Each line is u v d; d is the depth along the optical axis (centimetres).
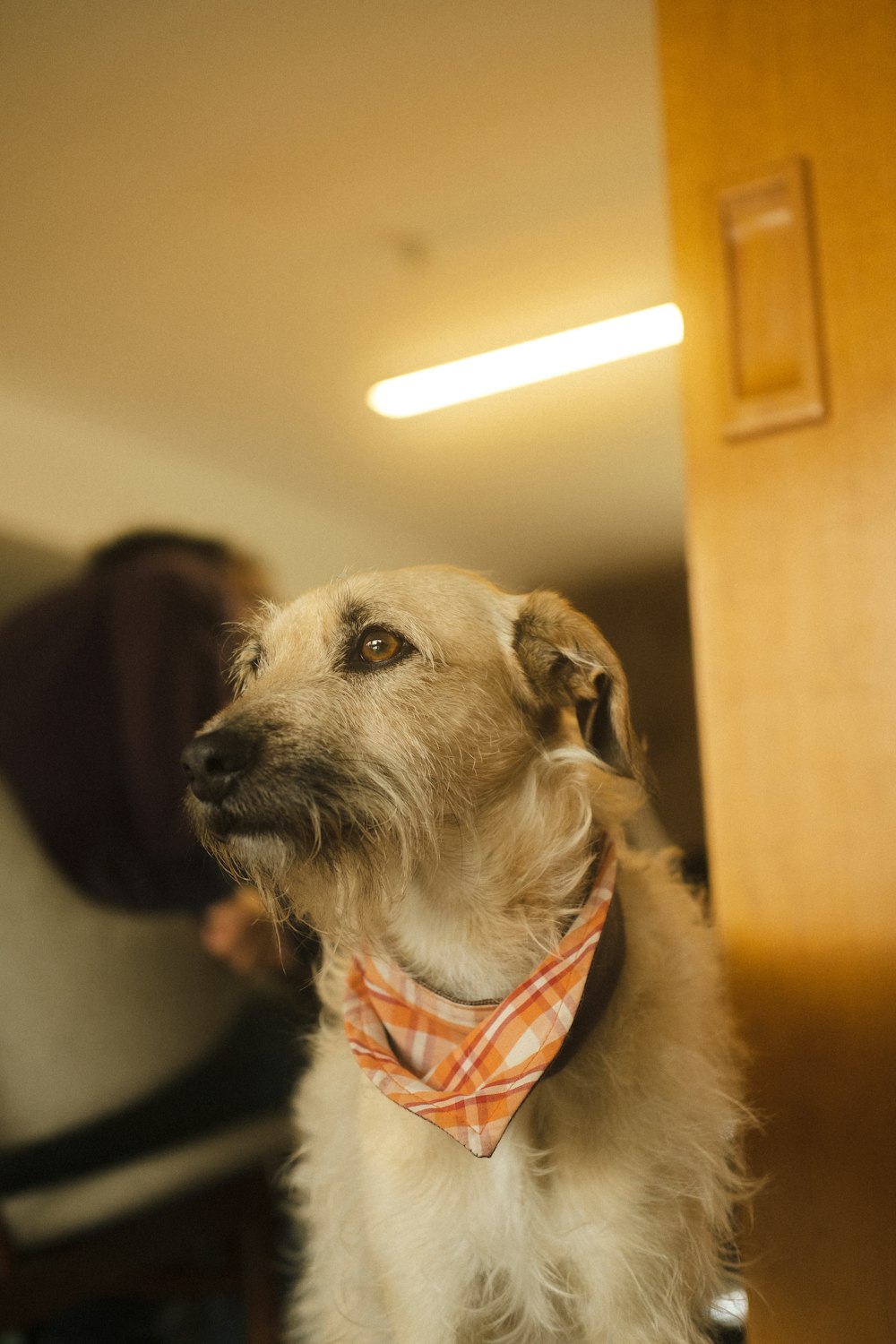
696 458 168
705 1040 152
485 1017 151
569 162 362
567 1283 142
